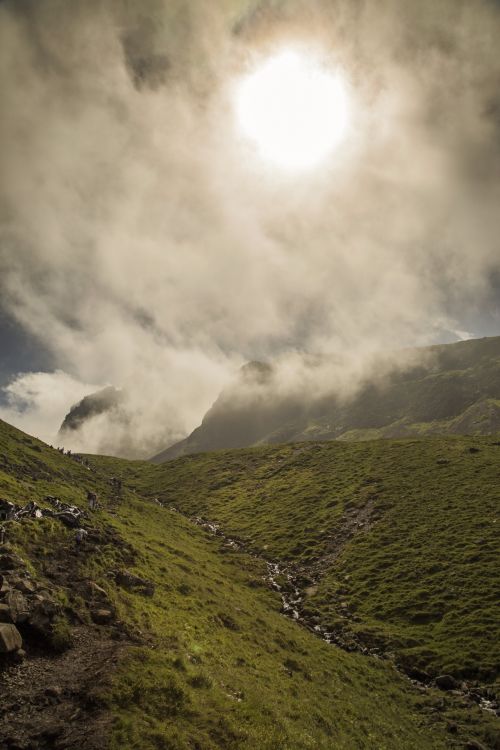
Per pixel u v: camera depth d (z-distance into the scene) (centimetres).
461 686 3575
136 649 2191
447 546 6175
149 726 1655
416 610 4909
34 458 8150
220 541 8162
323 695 2981
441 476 8956
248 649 3278
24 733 1477
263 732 1950
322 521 8412
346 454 12756
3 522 3241
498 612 4466
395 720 3008
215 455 16425
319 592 5847
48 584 2612
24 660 1895
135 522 6719
